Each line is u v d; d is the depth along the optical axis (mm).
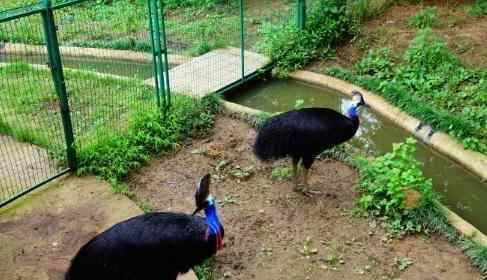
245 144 5355
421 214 4262
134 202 4438
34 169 4703
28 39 6402
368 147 5574
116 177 4703
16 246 3920
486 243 4035
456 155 5277
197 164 5035
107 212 4281
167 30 7770
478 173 5047
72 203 4375
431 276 3789
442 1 8180
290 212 4434
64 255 3848
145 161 5000
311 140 4418
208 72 6672
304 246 4066
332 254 3988
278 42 7172
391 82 6406
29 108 5695
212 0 8781
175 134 5340
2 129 5211
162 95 5539
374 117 6168
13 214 4234
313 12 7469
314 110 4570
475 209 4758
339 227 4258
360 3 7848
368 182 4609
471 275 3795
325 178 4844
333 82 6672
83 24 7137
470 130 5414
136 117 5289
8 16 4105
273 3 8898
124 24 7219
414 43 6809
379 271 3838
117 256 3135
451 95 6062
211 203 3352
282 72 6953
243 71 6574
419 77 6422
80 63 7027
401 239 4125
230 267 3871
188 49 7281
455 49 6895
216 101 5973
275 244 4094
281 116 4598
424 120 5715
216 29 7809
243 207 4488
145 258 3189
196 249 3301
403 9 8062
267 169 4977
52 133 5145
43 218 4203
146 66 7004
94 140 4953
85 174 4711
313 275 3805
